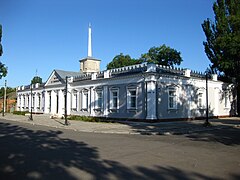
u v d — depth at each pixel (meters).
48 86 41.31
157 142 12.97
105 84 30.27
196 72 30.34
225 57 32.84
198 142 13.02
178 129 19.61
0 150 10.50
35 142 12.83
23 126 23.22
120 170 7.29
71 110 35.97
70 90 36.34
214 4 36.28
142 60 51.97
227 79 36.00
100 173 6.96
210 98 32.22
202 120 29.22
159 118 25.27
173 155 9.49
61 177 6.57
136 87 26.25
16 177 6.56
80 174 6.86
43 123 26.02
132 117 26.53
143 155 9.47
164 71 26.11
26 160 8.58
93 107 31.89
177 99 27.34
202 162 8.36
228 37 30.42
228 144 12.34
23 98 52.19
